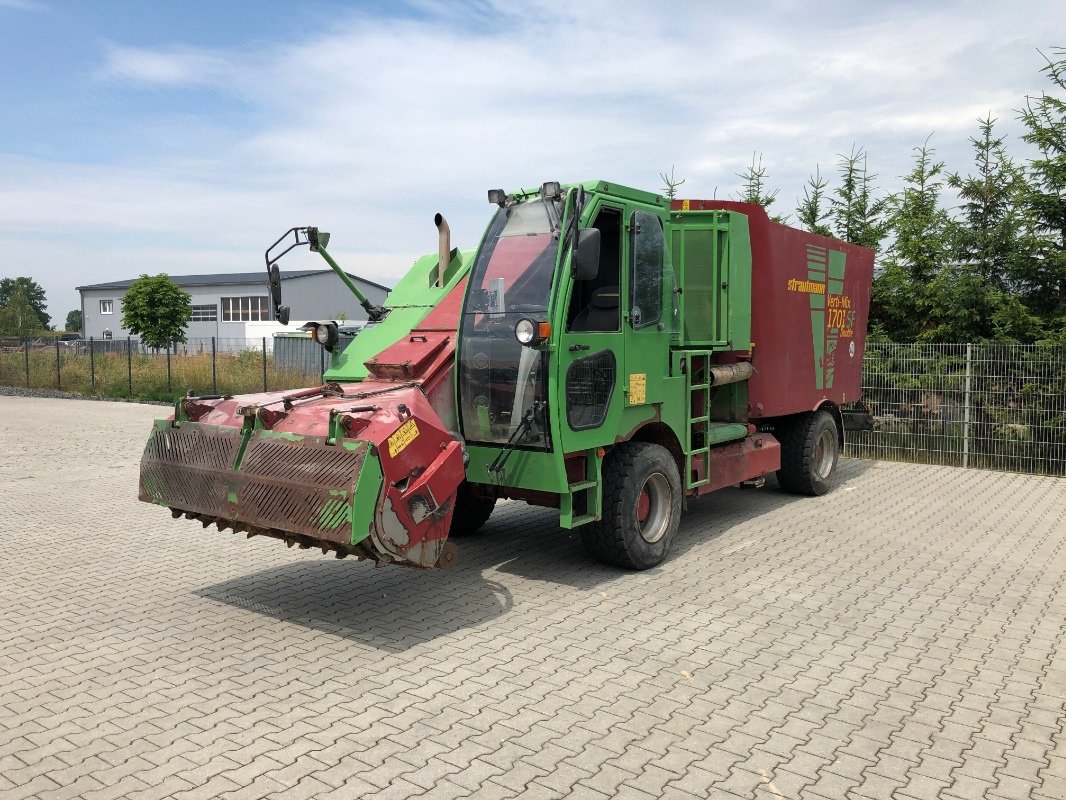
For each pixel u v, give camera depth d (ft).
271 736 12.75
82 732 12.91
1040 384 37.60
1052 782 11.51
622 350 20.74
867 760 12.07
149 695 14.28
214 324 188.85
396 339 21.75
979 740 12.71
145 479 18.99
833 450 32.99
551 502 20.36
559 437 18.78
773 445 28.94
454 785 11.34
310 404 18.15
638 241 21.31
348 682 14.82
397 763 11.93
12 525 27.37
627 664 15.60
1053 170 38.81
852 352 34.55
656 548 21.74
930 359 40.47
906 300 43.80
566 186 20.13
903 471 38.09
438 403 20.04
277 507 16.26
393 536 15.81
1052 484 34.73
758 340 27.81
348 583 20.89
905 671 15.33
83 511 29.58
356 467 15.38
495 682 14.79
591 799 11.00
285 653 16.21
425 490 16.31
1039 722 13.33
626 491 20.71
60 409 69.26
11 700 14.10
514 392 19.39
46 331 316.40
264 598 19.71
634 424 21.36
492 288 19.99
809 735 12.83
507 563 22.56
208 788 11.23
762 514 28.78
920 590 20.20
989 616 18.38
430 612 18.63
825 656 16.02
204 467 17.65
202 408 18.83
